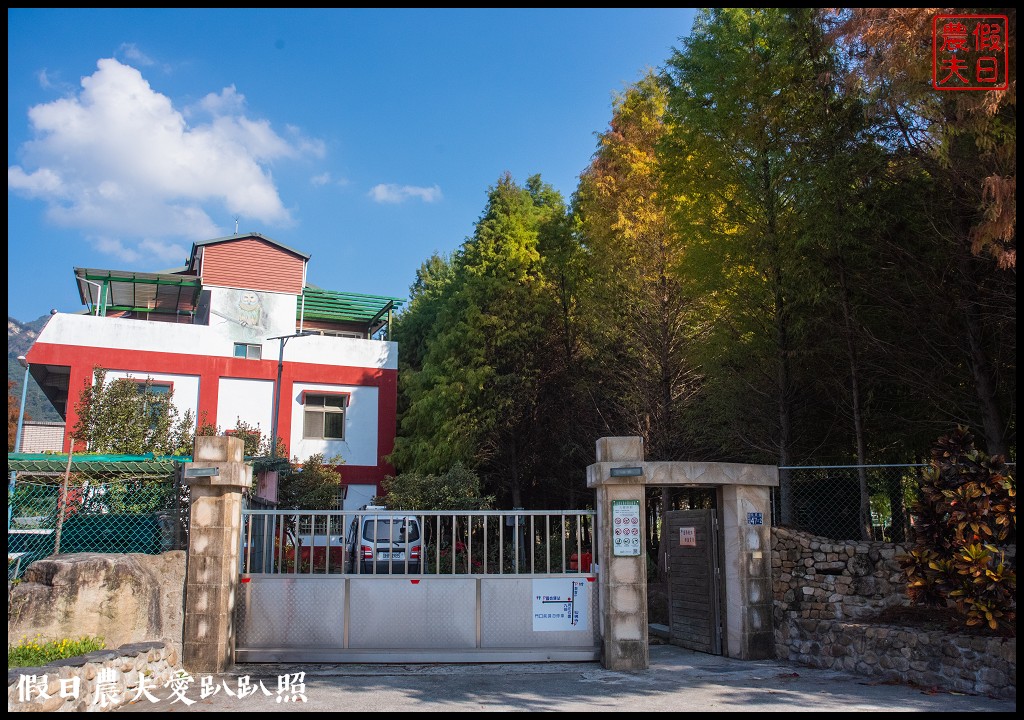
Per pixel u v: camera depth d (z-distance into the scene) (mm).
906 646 7977
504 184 24438
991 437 10562
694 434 17094
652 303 17469
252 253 26703
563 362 22094
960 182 9906
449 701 7227
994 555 7922
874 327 12523
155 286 27141
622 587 9141
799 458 15047
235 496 9367
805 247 12383
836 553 9805
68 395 23406
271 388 24469
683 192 14500
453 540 9664
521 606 9469
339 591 9406
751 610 9766
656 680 8312
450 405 21953
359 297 31438
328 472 21422
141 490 11312
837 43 10852
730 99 13125
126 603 8016
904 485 12070
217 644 8820
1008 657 6973
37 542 10375
